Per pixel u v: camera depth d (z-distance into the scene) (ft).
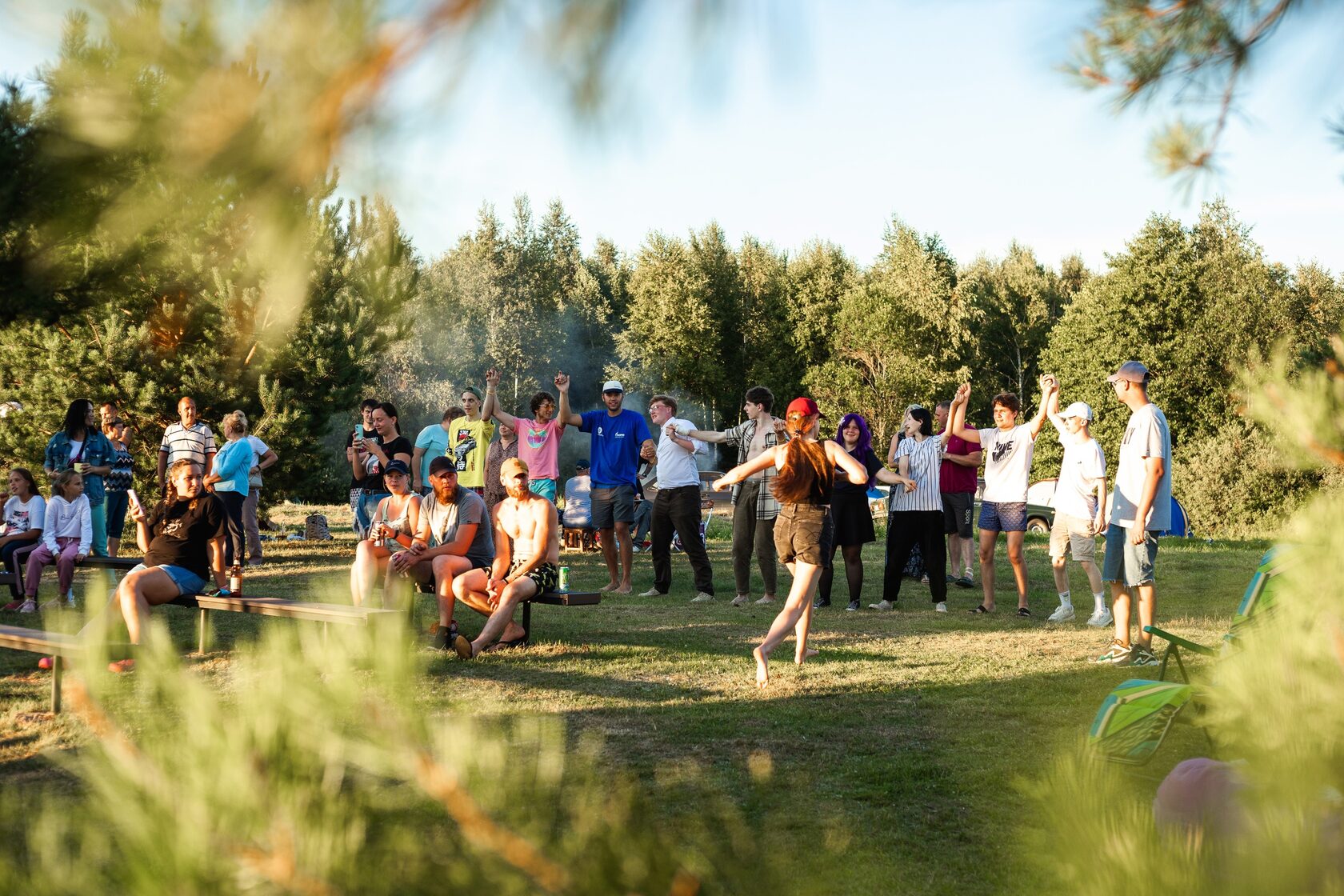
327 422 50.01
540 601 23.38
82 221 3.41
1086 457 27.43
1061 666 21.22
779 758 14.57
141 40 2.63
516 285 158.40
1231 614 28.55
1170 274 106.32
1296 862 3.41
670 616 28.73
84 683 3.45
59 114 2.92
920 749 15.07
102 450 35.24
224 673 18.81
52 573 36.47
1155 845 3.88
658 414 33.81
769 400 31.91
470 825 3.22
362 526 38.17
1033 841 4.51
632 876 3.19
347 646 3.53
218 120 2.69
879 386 151.94
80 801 3.46
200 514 21.57
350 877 3.06
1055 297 179.22
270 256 2.99
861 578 31.04
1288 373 4.70
